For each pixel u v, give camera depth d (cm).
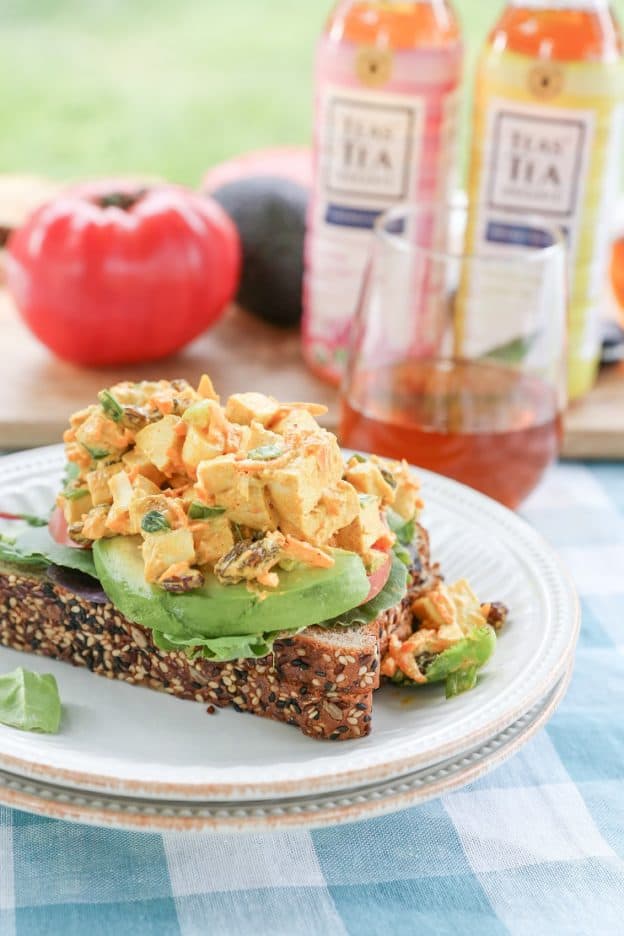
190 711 79
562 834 77
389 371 93
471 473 92
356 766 73
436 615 81
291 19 145
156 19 143
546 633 80
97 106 136
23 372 106
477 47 141
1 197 119
